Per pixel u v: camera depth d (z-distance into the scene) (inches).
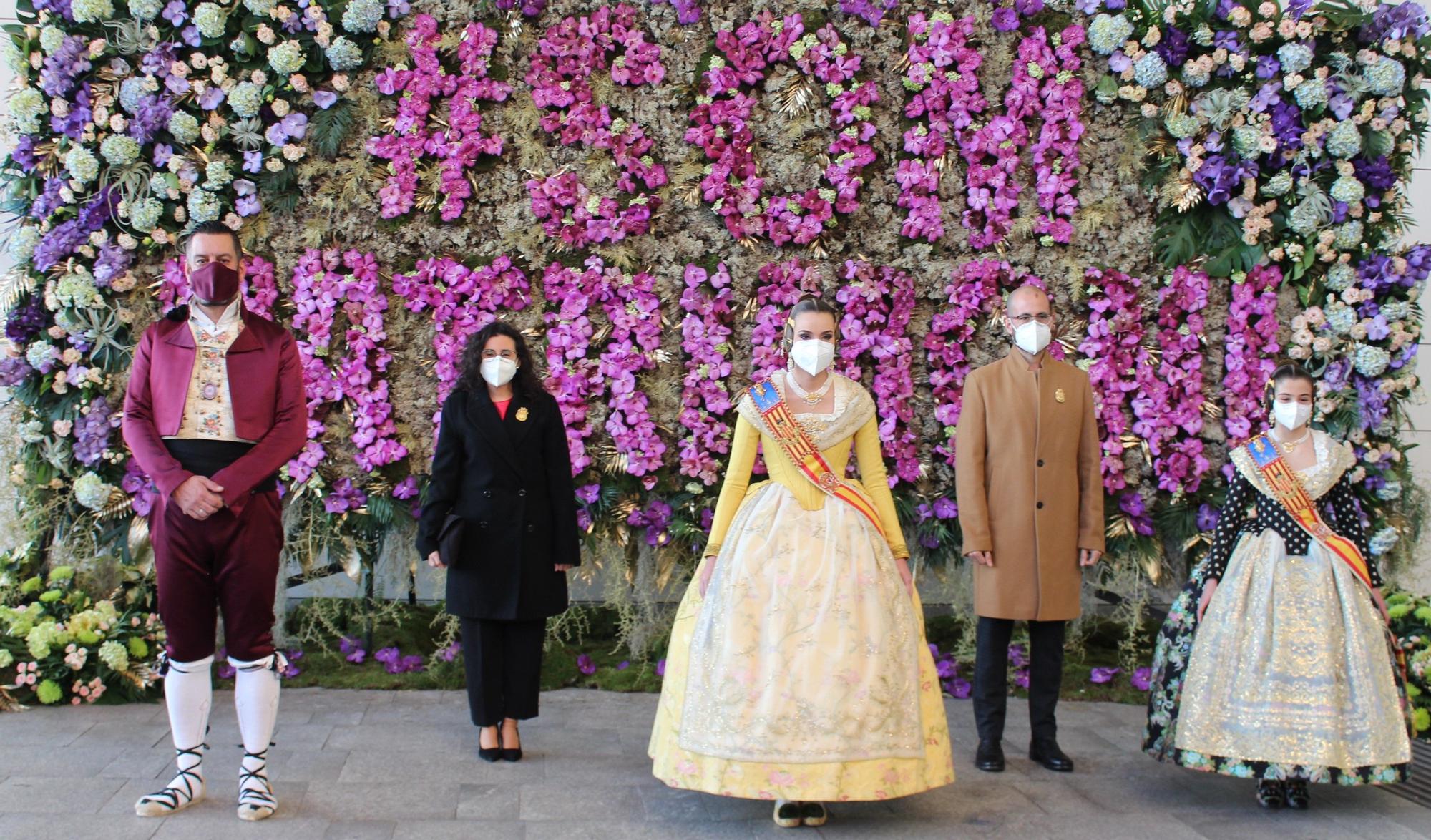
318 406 202.5
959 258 211.2
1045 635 168.4
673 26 208.4
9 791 141.9
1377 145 210.1
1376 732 144.3
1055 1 211.5
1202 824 143.6
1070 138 209.3
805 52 207.0
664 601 221.0
